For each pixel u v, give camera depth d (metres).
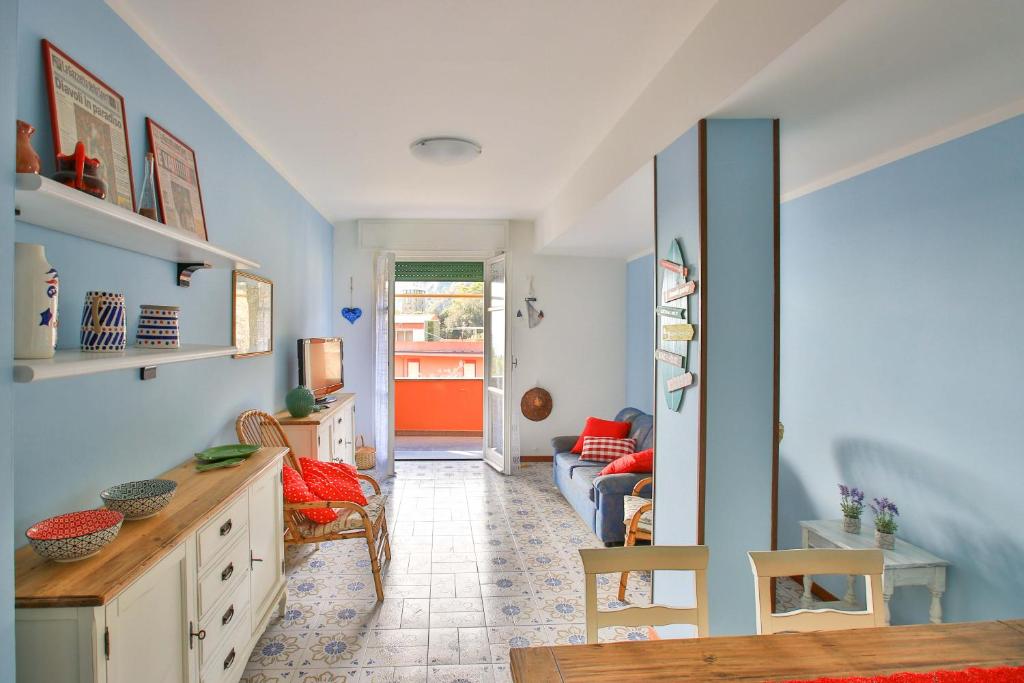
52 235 1.62
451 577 3.26
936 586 2.22
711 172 2.19
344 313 5.79
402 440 7.80
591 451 4.70
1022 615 1.97
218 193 2.85
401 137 3.40
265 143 3.50
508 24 2.15
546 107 2.95
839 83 1.86
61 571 1.34
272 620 2.75
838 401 2.87
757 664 1.21
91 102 1.79
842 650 1.27
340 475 3.40
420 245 5.94
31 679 1.22
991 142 2.08
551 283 6.13
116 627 1.31
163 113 2.29
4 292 1.11
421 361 9.26
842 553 1.54
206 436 2.71
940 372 2.29
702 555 1.54
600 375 6.21
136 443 2.07
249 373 3.34
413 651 2.49
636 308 5.91
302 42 2.28
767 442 2.23
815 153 2.57
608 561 1.51
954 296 2.23
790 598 3.04
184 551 1.64
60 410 1.64
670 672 1.18
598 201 3.52
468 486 5.23
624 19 2.12
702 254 2.19
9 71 1.12
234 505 2.07
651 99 2.64
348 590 3.09
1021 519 1.98
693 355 2.26
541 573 3.32
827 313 2.95
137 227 1.59
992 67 1.74
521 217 5.89
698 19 2.14
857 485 2.74
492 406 6.18
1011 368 2.01
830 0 1.45
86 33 1.78
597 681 1.15
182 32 2.19
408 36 2.23
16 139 1.17
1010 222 2.01
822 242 2.99
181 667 1.64
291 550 3.65
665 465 2.54
